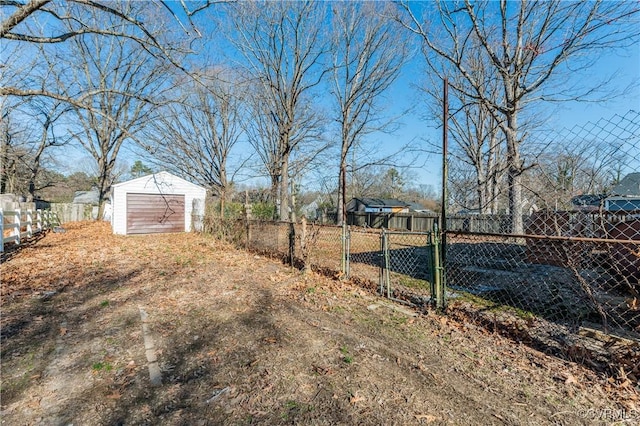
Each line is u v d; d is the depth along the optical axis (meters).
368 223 25.41
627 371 2.39
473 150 20.53
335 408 2.05
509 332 3.24
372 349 2.88
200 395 2.19
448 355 2.78
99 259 7.29
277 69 19.83
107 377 2.41
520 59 9.81
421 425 1.89
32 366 2.58
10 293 4.54
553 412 2.01
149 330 3.32
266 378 2.40
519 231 5.41
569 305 3.84
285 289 4.87
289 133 20.69
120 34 6.14
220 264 6.84
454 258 7.61
